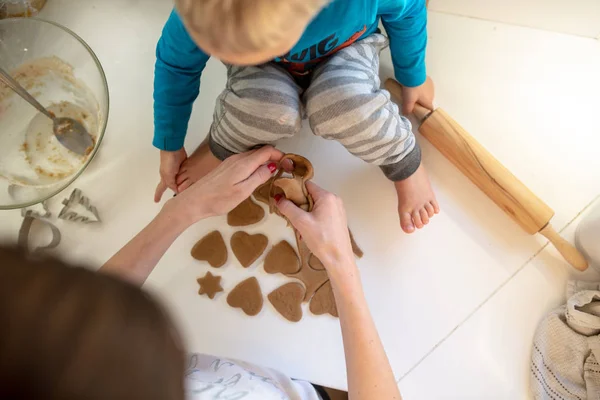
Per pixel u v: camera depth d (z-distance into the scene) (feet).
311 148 3.31
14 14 3.44
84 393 0.77
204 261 3.18
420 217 3.09
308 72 2.88
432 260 3.16
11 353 0.76
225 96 2.67
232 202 2.54
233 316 3.12
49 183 3.18
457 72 3.38
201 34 1.85
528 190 3.06
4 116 3.26
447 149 3.15
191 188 2.57
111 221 3.23
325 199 2.62
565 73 3.33
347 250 2.51
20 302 0.79
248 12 1.71
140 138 3.34
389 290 3.13
